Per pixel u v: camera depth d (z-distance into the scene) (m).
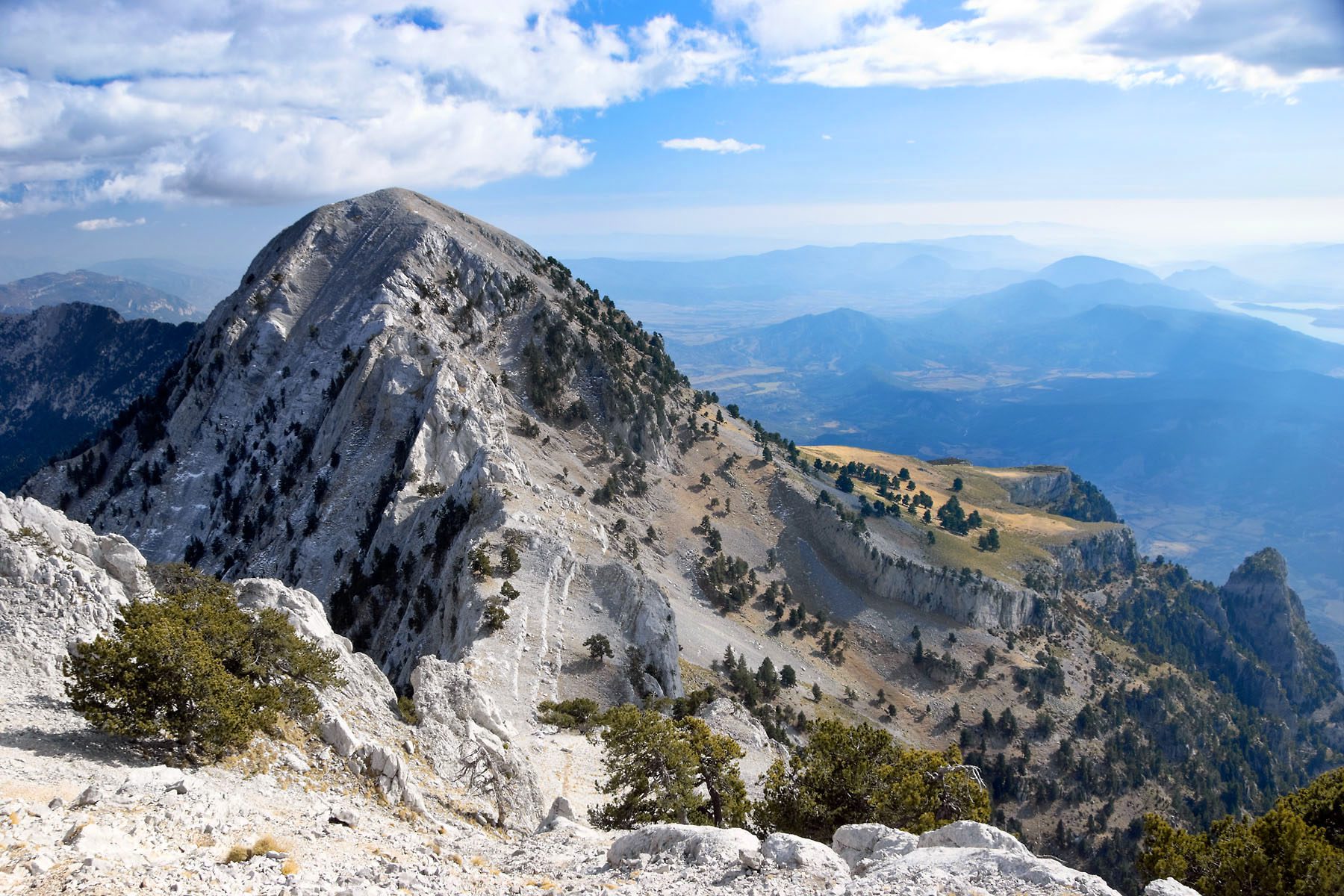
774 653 191.00
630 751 47.31
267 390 190.25
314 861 25.88
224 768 35.22
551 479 189.50
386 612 129.00
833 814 40.19
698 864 27.41
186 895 19.97
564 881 27.81
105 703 33.88
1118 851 182.12
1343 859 31.31
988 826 27.52
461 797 46.72
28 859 20.22
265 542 158.12
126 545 49.06
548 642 101.38
